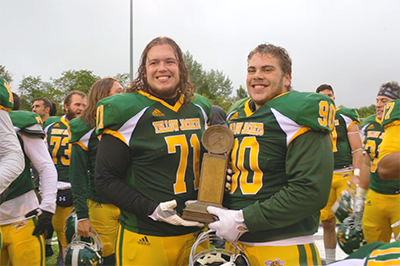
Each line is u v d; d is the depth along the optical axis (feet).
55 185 8.84
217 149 6.89
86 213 9.84
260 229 6.23
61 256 13.87
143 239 7.11
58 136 12.93
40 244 8.75
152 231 7.06
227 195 7.00
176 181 7.17
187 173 7.30
